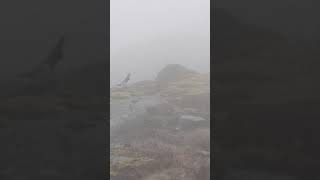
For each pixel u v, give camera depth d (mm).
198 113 19672
